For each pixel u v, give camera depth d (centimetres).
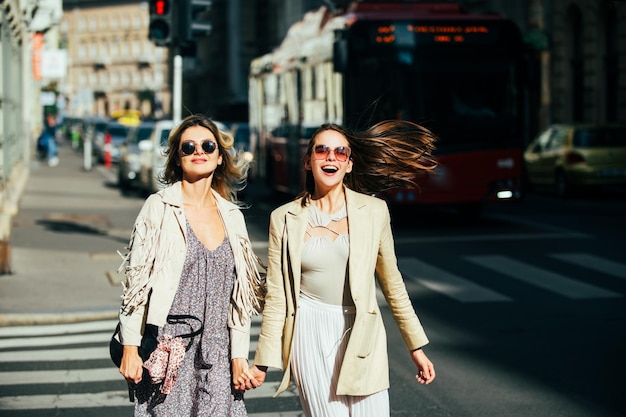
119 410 718
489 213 2234
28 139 3703
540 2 3709
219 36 8588
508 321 1035
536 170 2816
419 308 1116
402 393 756
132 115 6188
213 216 496
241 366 484
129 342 470
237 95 7856
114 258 1495
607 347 909
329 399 483
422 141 535
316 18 2169
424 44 1833
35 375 823
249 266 490
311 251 486
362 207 492
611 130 2659
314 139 498
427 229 1903
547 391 756
